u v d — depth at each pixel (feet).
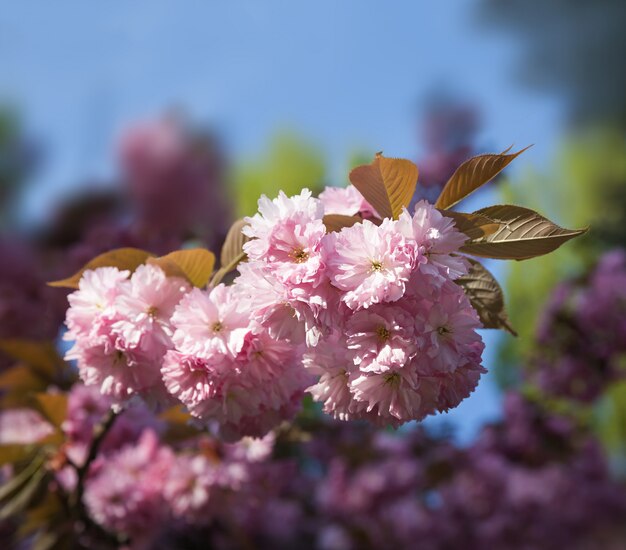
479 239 2.86
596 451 8.48
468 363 2.81
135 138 5.90
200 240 6.04
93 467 4.03
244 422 3.11
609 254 7.20
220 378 2.86
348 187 3.02
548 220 2.81
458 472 7.44
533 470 7.73
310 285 2.70
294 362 2.90
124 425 4.10
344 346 2.78
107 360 2.96
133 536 3.95
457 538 7.39
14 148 6.03
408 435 7.17
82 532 3.89
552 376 7.18
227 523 4.68
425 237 2.72
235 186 6.22
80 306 2.99
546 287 8.42
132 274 3.09
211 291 2.93
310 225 2.72
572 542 8.18
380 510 6.77
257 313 2.76
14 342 4.05
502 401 7.72
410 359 2.72
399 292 2.69
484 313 3.02
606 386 7.18
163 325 2.93
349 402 2.88
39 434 4.08
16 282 5.89
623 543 8.54
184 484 3.94
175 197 5.86
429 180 5.45
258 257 2.75
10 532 4.11
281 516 6.12
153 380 2.97
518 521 7.61
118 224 6.02
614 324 6.94
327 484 6.78
